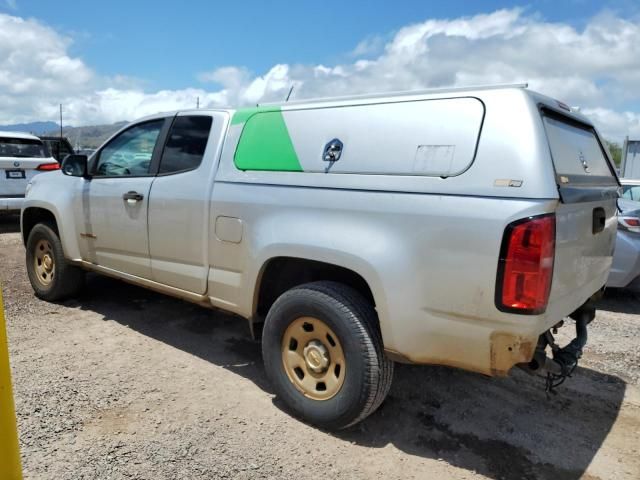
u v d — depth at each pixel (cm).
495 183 244
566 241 258
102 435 294
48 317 488
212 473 264
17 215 1103
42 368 377
